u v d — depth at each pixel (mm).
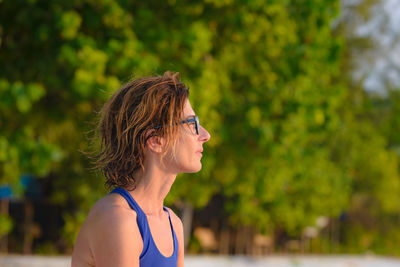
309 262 27297
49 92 15852
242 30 17047
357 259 29844
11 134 13719
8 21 14883
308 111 17922
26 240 25219
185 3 16047
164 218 3006
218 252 29047
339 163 31375
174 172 2906
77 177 20594
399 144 36250
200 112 14398
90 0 14266
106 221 2594
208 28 17094
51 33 14398
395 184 33531
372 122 36812
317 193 26562
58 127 18734
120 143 2840
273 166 20000
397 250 35125
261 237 28328
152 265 2707
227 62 17672
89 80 13188
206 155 15961
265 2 16688
